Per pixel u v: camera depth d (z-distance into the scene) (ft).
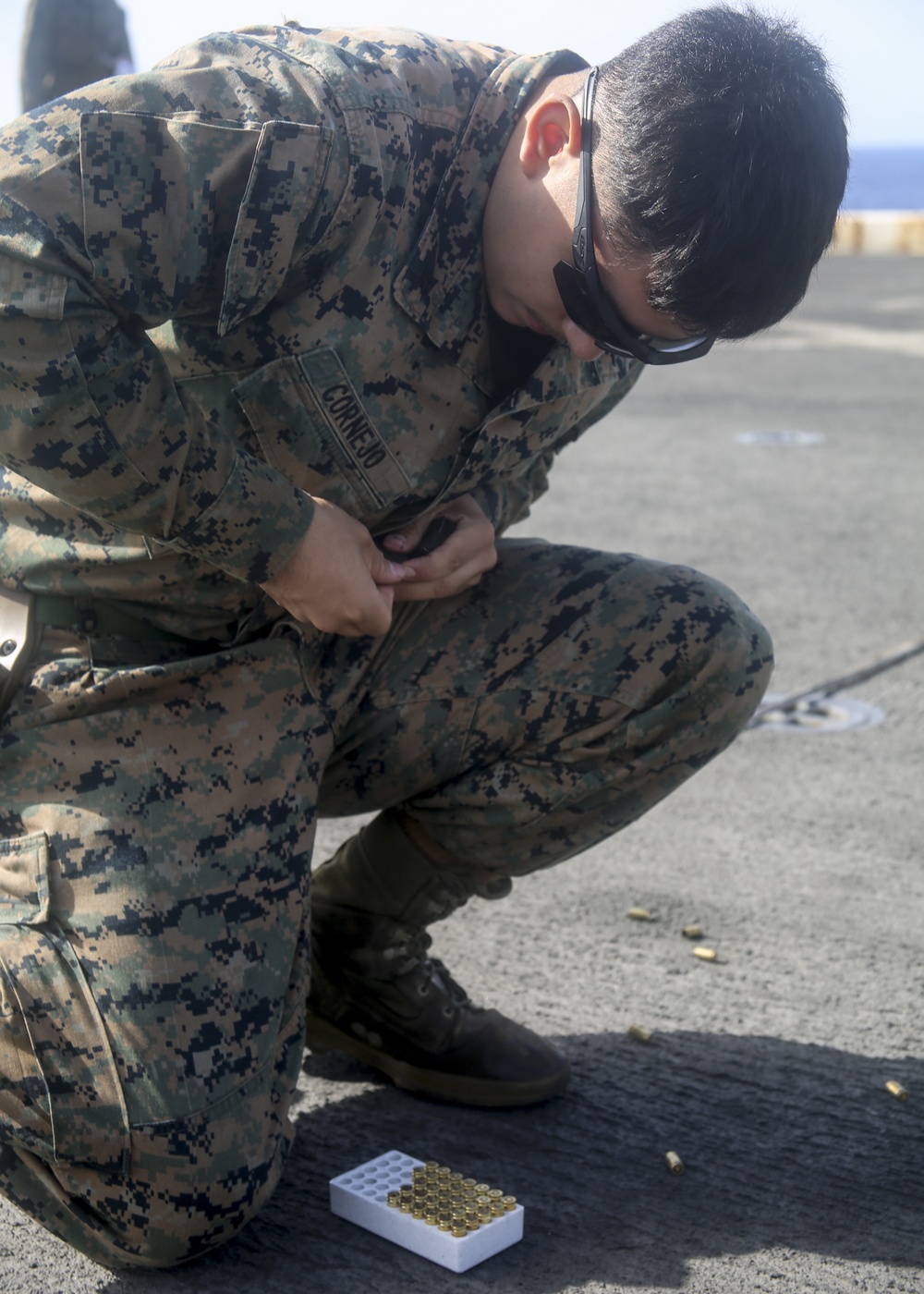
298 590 5.90
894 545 18.21
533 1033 7.12
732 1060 7.30
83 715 5.98
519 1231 5.90
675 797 10.87
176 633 6.31
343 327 5.86
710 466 23.59
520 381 6.34
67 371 5.17
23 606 6.23
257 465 5.68
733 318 5.42
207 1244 5.61
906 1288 5.59
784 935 8.64
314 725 6.34
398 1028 7.02
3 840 5.90
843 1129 6.72
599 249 5.50
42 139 5.20
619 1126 6.76
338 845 10.00
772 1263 5.73
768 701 12.84
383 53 5.91
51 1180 5.58
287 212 5.40
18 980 5.58
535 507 20.24
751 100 5.13
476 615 6.93
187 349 5.98
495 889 7.20
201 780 5.96
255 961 5.85
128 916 5.67
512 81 6.02
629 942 8.55
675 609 6.69
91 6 32.07
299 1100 7.09
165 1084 5.51
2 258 5.14
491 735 6.77
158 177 5.26
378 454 6.16
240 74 5.42
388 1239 5.91
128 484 5.41
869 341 40.09
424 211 5.94
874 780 11.15
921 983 8.09
